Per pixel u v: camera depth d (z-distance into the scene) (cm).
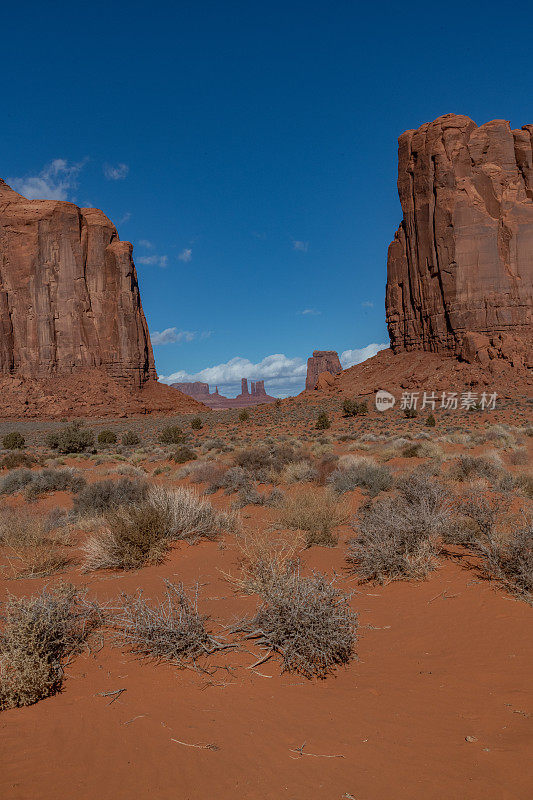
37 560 792
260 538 838
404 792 251
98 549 777
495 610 509
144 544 768
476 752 283
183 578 667
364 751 291
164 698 362
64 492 1814
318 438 3875
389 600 573
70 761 283
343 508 1038
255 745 299
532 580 529
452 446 2598
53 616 427
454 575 621
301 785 260
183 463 2744
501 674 386
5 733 314
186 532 875
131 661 426
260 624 462
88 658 431
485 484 1083
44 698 364
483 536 698
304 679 395
